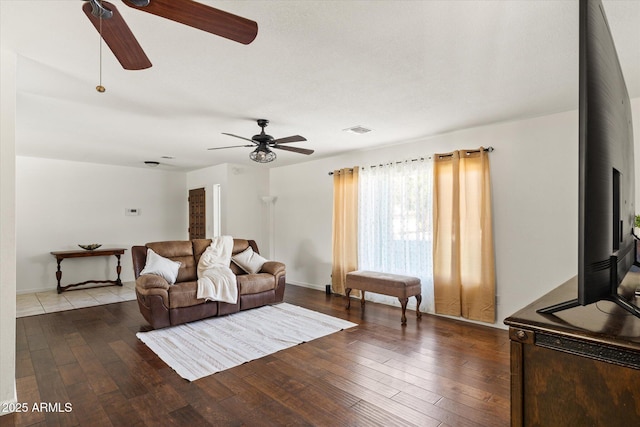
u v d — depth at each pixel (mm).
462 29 1933
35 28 1910
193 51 2197
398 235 4816
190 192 7664
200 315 4098
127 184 7008
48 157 5957
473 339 3521
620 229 1301
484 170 3924
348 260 5406
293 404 2318
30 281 5918
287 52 2209
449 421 2113
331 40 2061
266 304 4891
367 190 5250
